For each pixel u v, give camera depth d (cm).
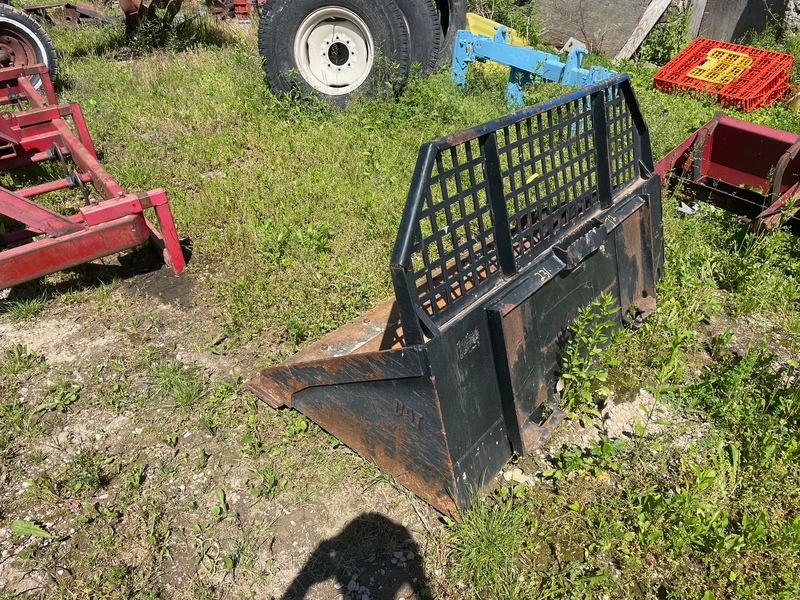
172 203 493
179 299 398
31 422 308
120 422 311
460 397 240
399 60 662
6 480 282
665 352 345
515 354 260
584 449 297
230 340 362
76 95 697
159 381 333
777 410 311
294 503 272
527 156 548
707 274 419
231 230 451
